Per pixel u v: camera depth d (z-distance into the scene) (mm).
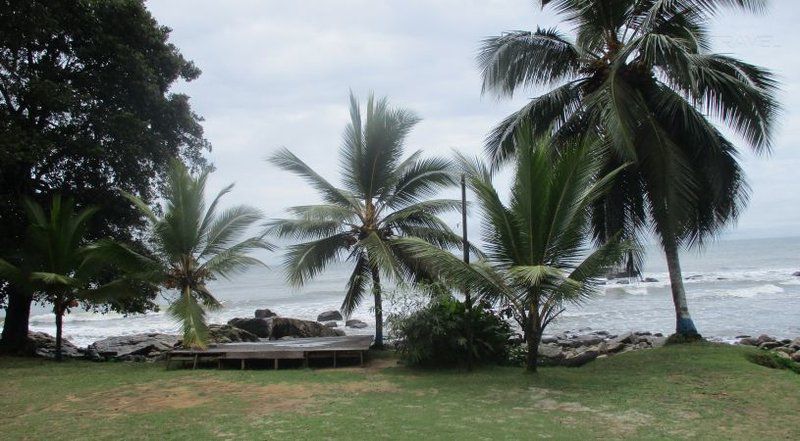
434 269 11445
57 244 13141
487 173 9836
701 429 6125
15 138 12812
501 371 10055
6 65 13953
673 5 11727
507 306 9992
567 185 9094
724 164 11898
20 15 13086
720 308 27531
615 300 33344
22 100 14320
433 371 10336
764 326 21766
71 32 14711
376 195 14758
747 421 6414
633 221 12820
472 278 9430
